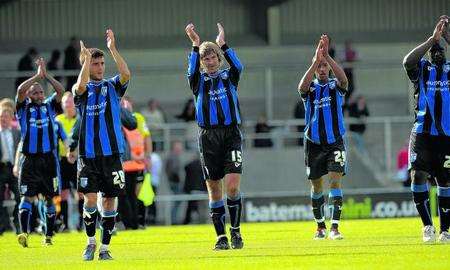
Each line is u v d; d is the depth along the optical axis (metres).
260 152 95.44
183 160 93.44
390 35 117.56
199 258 37.38
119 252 43.09
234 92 40.47
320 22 117.81
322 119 48.47
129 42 115.25
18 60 111.94
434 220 67.12
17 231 64.00
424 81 40.66
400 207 82.94
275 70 106.69
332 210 48.41
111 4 116.12
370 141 100.44
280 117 106.75
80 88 38.25
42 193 51.34
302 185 95.38
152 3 116.56
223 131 40.28
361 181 95.12
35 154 50.91
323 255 36.91
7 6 114.56
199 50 40.41
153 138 94.50
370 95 107.94
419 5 118.12
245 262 34.91
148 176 67.12
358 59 113.12
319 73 48.69
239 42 115.25
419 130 40.81
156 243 50.00
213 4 117.12
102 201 38.91
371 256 35.75
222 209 41.16
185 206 88.12
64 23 115.50
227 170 40.31
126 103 57.88
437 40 40.22
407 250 37.94
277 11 115.06
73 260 38.94
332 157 48.38
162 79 107.12
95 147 38.34
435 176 41.66
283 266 32.97
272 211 82.75
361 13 118.06
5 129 63.59
